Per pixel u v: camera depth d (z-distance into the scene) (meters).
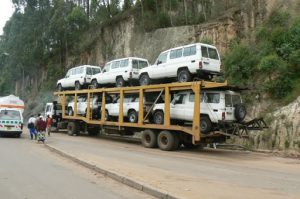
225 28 32.50
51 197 8.73
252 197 8.83
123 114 23.83
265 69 24.83
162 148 20.77
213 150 21.61
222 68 28.28
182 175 12.05
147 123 22.36
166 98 20.56
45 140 23.72
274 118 22.22
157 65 21.84
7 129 27.06
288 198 8.94
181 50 20.53
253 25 31.12
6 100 29.19
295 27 26.00
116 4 54.53
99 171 12.54
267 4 30.88
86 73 29.50
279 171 14.09
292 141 20.38
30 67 65.44
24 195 8.90
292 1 29.80
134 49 42.78
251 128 18.81
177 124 21.14
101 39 50.22
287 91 23.72
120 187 10.13
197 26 36.19
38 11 63.59
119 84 24.92
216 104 18.69
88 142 24.34
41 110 54.69
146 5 45.66
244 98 25.50
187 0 43.09
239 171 13.77
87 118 27.62
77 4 64.25
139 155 17.94
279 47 26.28
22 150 18.97
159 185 9.83
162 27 41.50
